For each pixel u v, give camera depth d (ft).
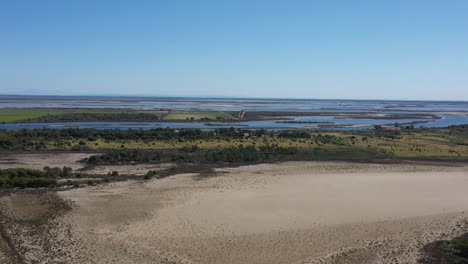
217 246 94.68
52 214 116.37
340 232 104.22
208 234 101.81
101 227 106.32
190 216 115.03
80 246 94.02
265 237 100.37
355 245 96.22
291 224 109.50
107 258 87.81
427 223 111.75
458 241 97.14
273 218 114.11
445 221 113.39
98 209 121.39
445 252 91.71
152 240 97.91
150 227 106.32
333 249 93.76
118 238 98.94
